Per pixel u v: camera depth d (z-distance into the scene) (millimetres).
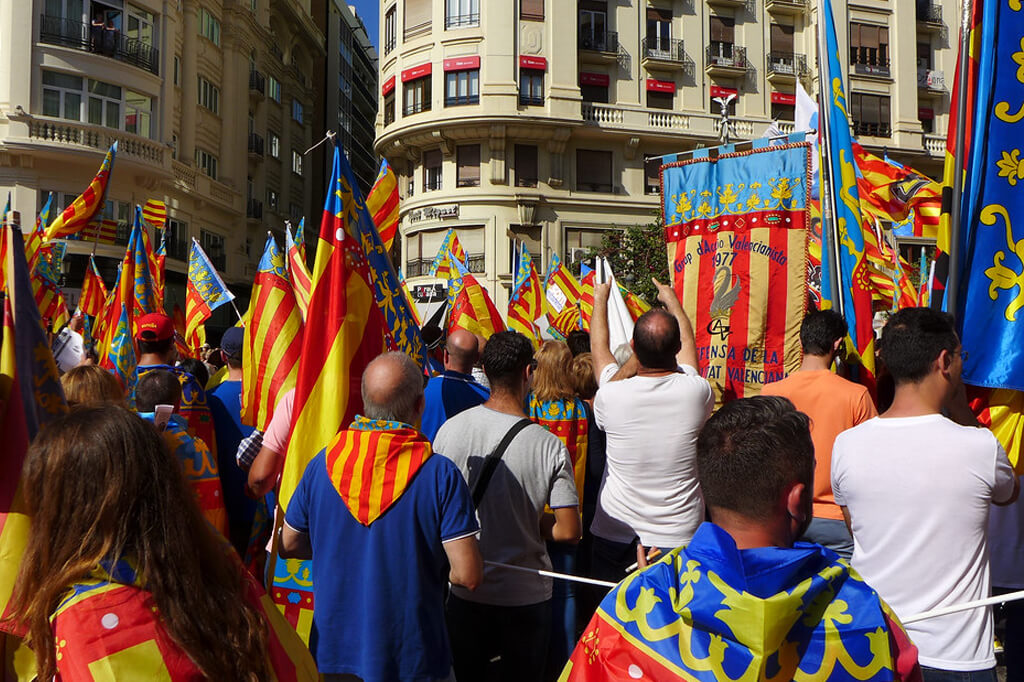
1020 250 3605
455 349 4730
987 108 3691
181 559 1825
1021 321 3547
